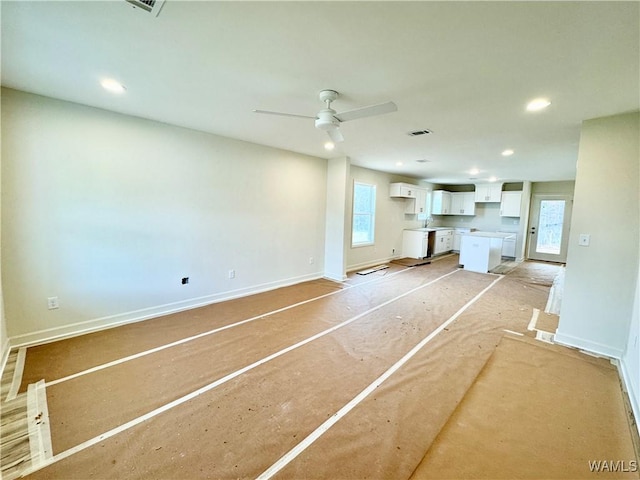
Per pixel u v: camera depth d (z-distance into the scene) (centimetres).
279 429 174
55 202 273
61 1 136
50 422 176
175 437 167
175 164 347
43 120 261
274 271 477
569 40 156
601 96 225
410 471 147
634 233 255
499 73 196
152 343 279
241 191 417
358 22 147
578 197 281
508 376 234
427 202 854
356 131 339
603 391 216
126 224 316
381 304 408
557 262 779
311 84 221
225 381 221
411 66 190
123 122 305
